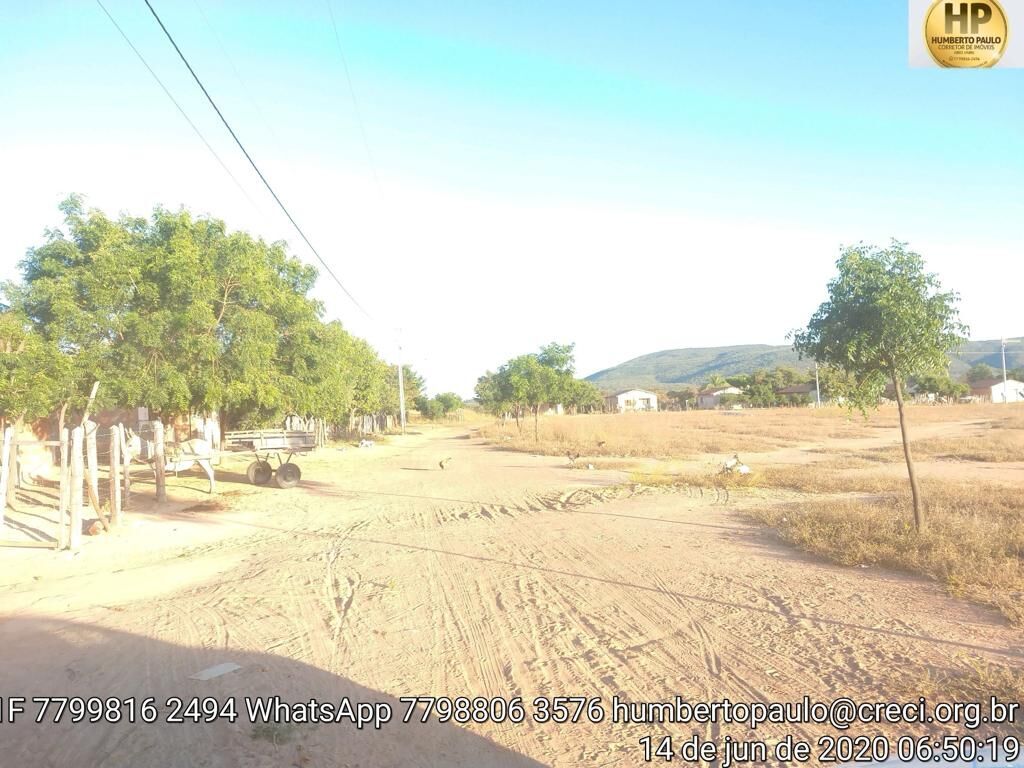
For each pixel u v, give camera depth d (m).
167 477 25.41
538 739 4.87
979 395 105.50
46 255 20.91
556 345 41.28
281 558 11.66
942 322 9.72
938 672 5.59
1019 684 5.22
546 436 45.44
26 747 4.91
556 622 7.41
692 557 10.20
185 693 5.82
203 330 22.67
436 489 20.72
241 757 4.68
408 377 104.31
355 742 4.88
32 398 16.84
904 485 16.28
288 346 28.55
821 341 10.33
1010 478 18.05
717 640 6.64
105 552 12.60
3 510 14.20
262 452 23.31
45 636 7.63
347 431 57.72
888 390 10.69
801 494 16.20
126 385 20.78
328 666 6.38
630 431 45.91
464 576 9.66
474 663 6.33
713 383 135.12
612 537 11.97
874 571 8.90
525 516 14.79
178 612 8.45
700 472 21.88
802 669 5.84
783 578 8.77
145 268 21.91
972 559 8.63
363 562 10.95
